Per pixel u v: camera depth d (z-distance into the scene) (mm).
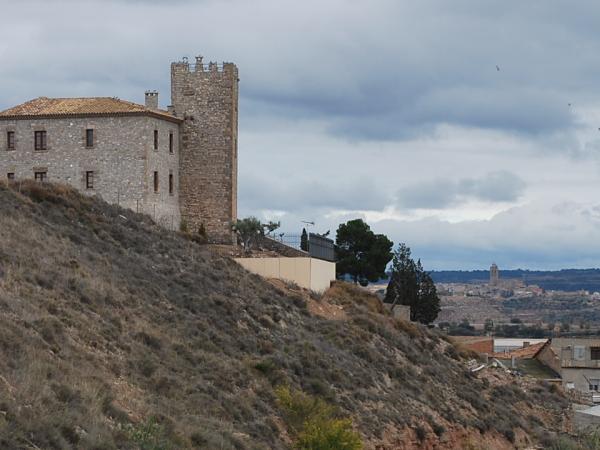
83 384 82750
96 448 73188
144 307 118500
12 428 69188
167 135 188750
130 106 185625
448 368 165500
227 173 191500
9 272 104500
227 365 110875
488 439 144000
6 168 186000
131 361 98188
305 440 101188
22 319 91688
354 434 104312
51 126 185125
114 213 153250
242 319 132000
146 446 77875
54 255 119125
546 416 170500
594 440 153250
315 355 129750
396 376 143500
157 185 185125
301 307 152000
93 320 104000
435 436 131125
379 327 158625
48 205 141750
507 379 179500
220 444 86750
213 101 192375
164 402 91625
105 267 126062
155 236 152375
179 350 109312
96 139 183750
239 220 192000
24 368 79938
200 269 144875
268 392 109688
